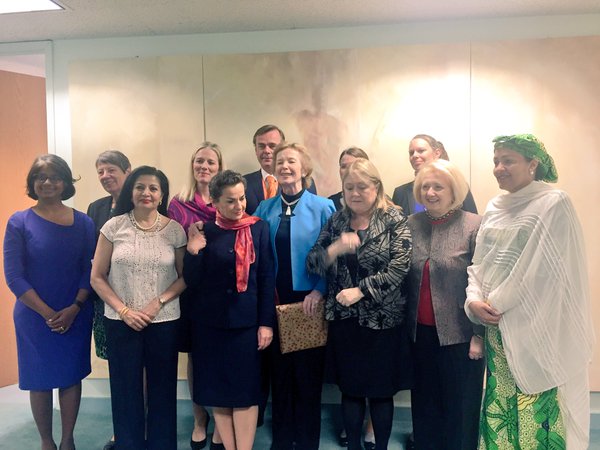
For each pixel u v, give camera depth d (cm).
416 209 270
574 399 185
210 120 300
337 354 210
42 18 277
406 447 254
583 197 283
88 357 240
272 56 295
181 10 268
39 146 373
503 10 274
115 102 306
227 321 208
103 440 267
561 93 281
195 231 212
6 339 359
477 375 198
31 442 265
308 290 221
